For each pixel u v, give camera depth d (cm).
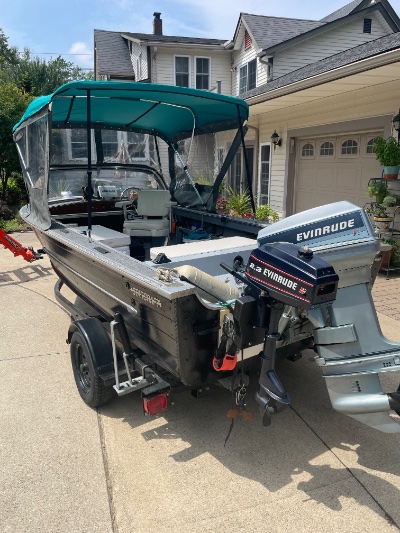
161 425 290
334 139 826
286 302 208
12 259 746
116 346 296
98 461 254
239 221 425
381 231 609
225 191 511
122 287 266
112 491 231
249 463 253
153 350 258
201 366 235
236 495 228
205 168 510
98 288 310
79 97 396
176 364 233
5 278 633
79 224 522
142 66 1633
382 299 511
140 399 320
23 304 520
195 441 273
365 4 1357
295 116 909
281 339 256
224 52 1619
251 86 1497
